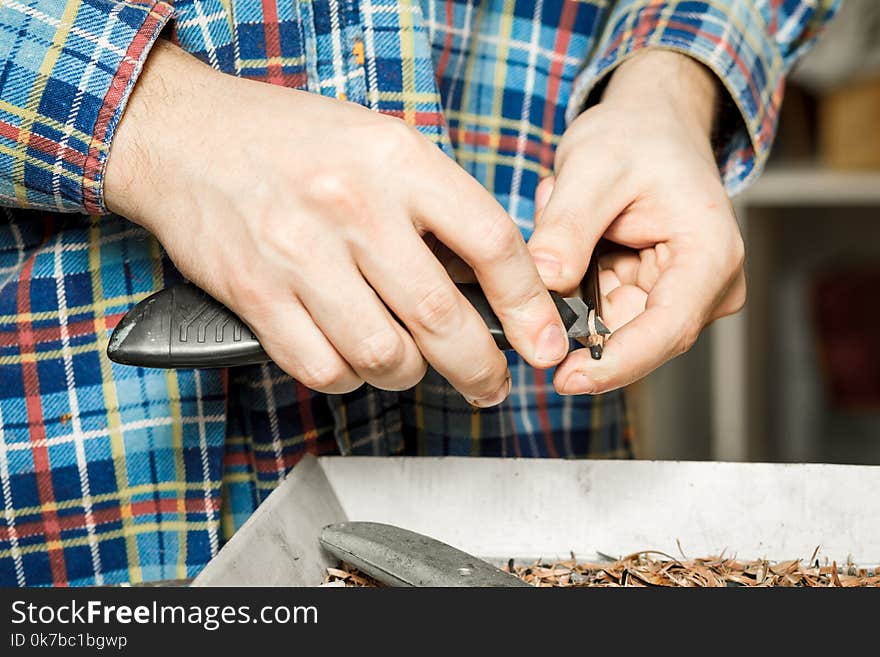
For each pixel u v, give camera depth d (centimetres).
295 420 62
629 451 75
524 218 67
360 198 48
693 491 56
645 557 55
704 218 57
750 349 153
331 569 54
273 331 50
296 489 54
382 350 49
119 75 51
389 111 60
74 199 53
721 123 67
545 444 70
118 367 60
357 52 59
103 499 61
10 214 60
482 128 67
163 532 62
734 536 55
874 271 195
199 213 50
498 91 67
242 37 59
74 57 51
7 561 62
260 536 50
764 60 66
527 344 51
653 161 57
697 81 64
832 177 142
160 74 52
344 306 49
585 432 71
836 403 192
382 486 56
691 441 156
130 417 61
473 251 49
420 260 48
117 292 60
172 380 60
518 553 56
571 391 54
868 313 192
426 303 49
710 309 57
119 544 62
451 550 52
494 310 51
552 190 59
